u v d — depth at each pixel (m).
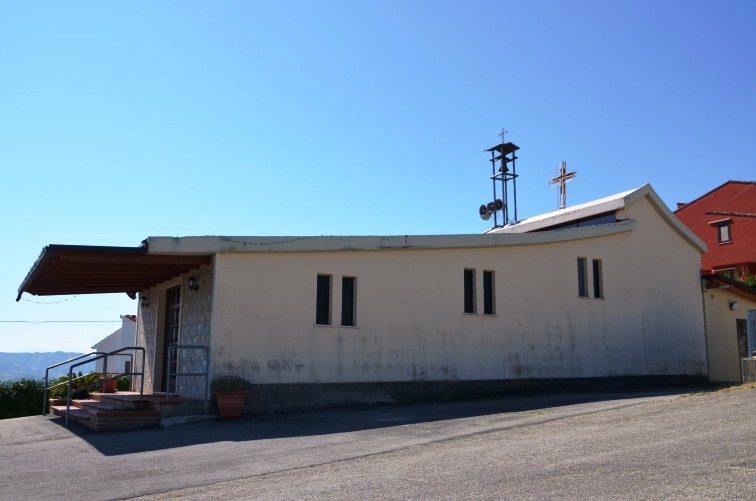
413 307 16.38
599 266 20.33
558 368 18.58
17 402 20.80
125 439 11.62
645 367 20.69
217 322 13.94
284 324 14.61
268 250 14.44
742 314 24.77
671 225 22.53
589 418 11.09
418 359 16.22
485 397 17.05
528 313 18.30
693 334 22.58
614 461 7.46
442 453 8.89
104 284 18.17
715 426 9.10
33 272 14.62
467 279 17.61
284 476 8.14
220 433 11.71
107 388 19.14
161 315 18.66
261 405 14.11
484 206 26.95
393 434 10.88
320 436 10.98
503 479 7.05
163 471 8.82
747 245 38.34
